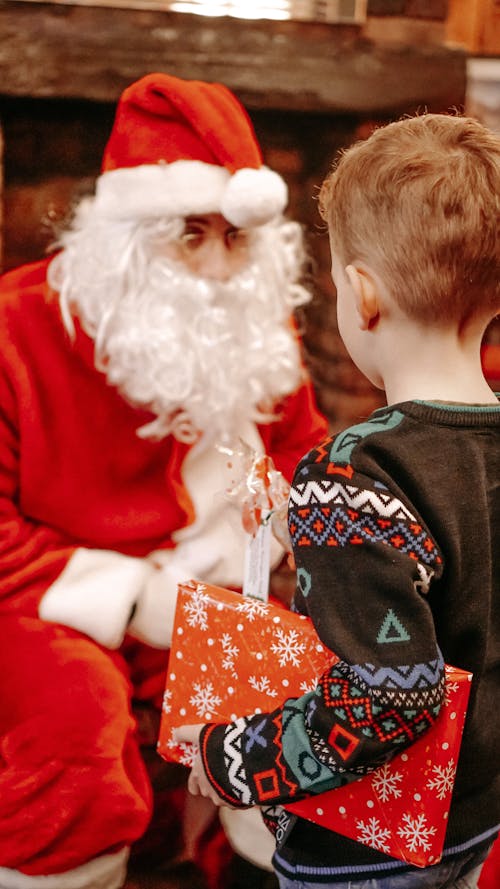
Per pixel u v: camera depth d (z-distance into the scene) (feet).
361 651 2.34
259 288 5.69
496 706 2.71
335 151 7.76
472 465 2.55
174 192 5.22
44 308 5.31
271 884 5.01
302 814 2.73
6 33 6.68
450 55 7.60
